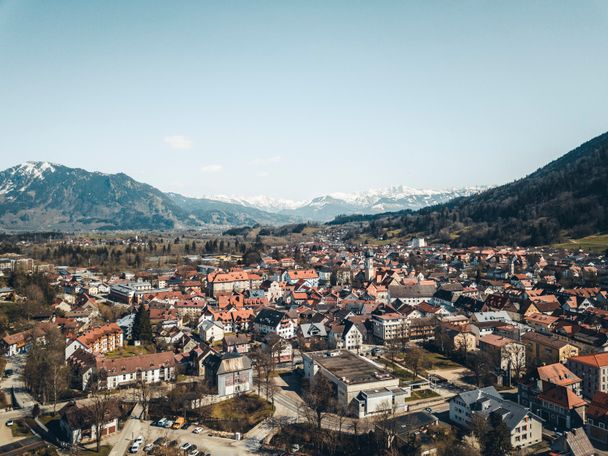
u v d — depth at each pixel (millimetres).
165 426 175375
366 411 182000
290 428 173500
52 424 174000
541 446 158000
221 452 157875
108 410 170875
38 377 194375
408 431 160750
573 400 169875
